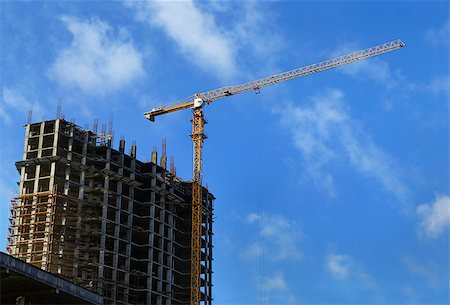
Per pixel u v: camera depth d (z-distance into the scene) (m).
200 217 154.88
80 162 137.12
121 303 133.12
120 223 139.88
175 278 154.75
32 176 135.00
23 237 127.69
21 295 75.88
